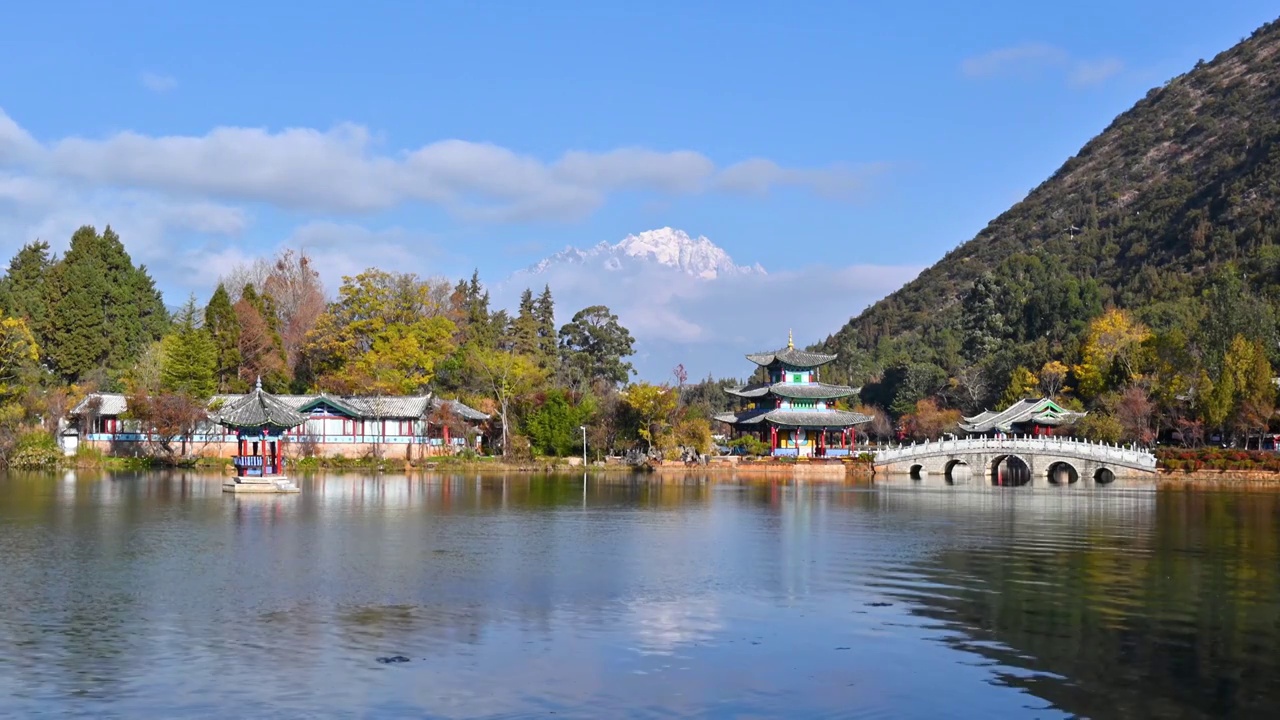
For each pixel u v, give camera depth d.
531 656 33.66
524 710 28.58
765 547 58.47
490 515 75.12
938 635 36.62
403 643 35.12
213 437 138.00
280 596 42.53
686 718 28.09
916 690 30.45
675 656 33.84
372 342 164.75
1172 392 152.75
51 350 157.88
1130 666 32.78
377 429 142.75
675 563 52.06
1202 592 44.44
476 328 198.00
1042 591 44.59
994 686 30.78
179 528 64.38
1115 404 158.12
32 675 31.23
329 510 76.81
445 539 60.56
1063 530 68.06
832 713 28.55
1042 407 159.25
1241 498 99.38
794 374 168.12
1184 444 156.75
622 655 33.88
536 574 48.31
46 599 41.56
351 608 40.34
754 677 31.61
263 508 77.50
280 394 155.75
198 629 36.75
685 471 142.00
